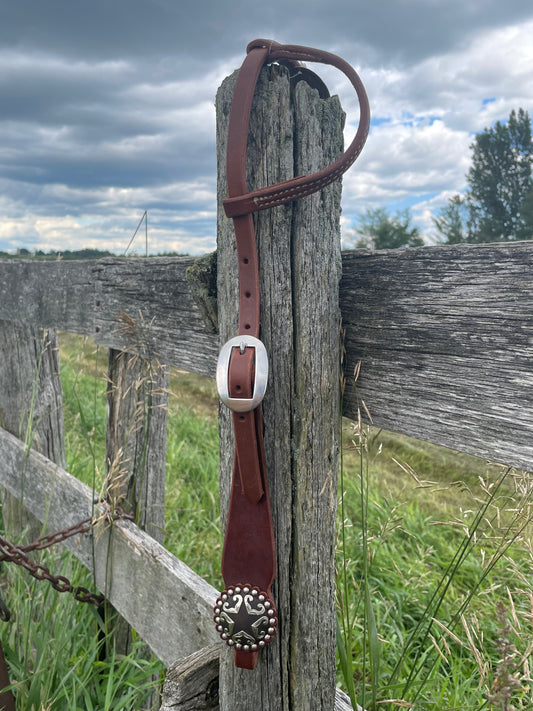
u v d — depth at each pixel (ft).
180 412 20.03
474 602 8.73
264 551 4.00
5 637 7.65
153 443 7.22
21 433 10.22
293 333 3.82
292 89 3.78
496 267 3.10
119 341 7.04
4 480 10.20
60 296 8.50
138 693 6.81
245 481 3.85
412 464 14.76
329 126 3.82
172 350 6.11
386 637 7.82
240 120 3.62
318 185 3.53
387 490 13.01
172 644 5.85
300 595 4.05
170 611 5.88
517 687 3.15
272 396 3.94
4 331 10.57
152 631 6.21
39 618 7.72
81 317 7.94
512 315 3.04
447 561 9.87
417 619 8.68
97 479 11.56
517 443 3.05
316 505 4.02
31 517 9.96
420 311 3.52
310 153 3.74
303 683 4.16
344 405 4.18
